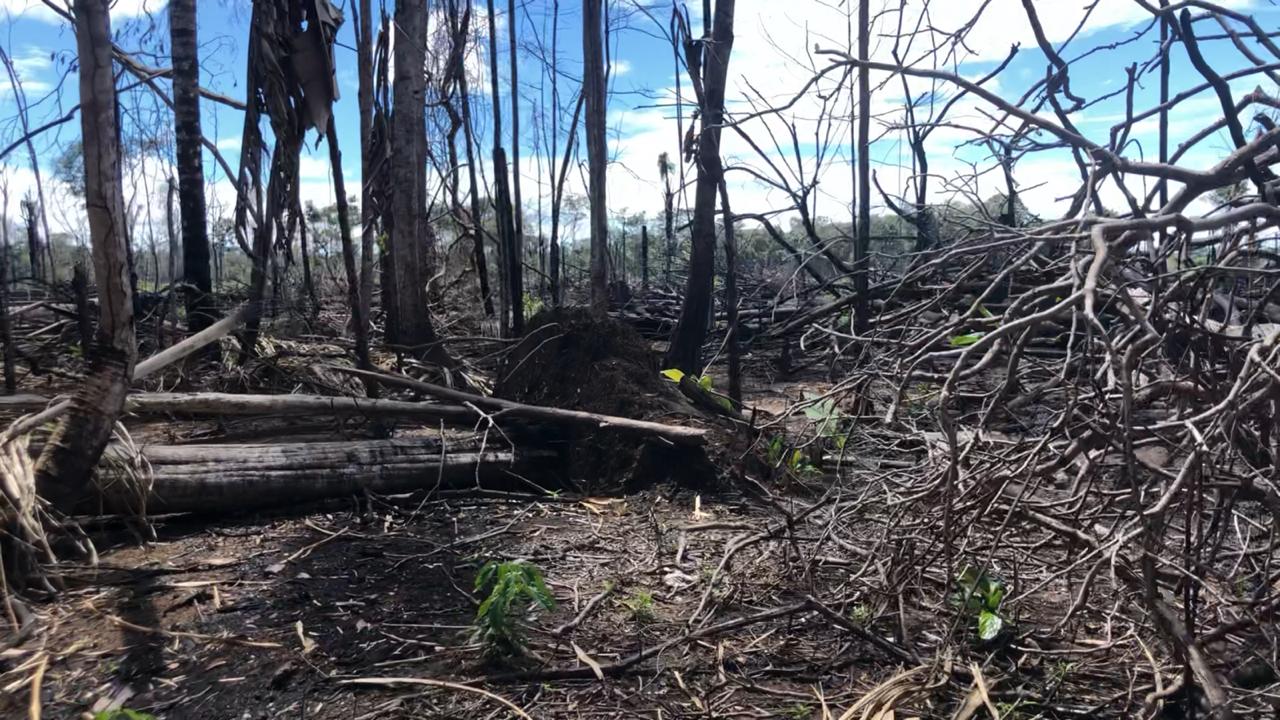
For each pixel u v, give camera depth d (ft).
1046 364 11.63
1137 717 8.82
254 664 10.93
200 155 29.22
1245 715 8.77
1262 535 11.18
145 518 15.29
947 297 10.85
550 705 9.95
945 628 11.10
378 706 9.95
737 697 10.08
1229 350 9.65
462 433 19.67
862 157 23.62
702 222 24.49
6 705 10.01
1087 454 9.47
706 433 18.74
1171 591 10.64
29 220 33.96
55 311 28.96
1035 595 12.35
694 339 25.03
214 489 16.20
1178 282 8.98
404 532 16.07
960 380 8.76
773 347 31.55
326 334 31.24
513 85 35.45
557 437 19.90
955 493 9.89
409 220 27.22
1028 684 9.97
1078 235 8.68
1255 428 10.07
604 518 16.92
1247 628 9.10
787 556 13.33
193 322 28.25
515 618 11.89
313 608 12.62
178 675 10.71
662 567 14.01
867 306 16.96
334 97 20.63
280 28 20.20
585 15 26.94
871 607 11.75
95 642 11.53
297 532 15.96
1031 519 10.27
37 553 13.64
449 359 27.17
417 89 27.66
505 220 30.73
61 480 13.79
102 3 13.19
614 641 11.48
